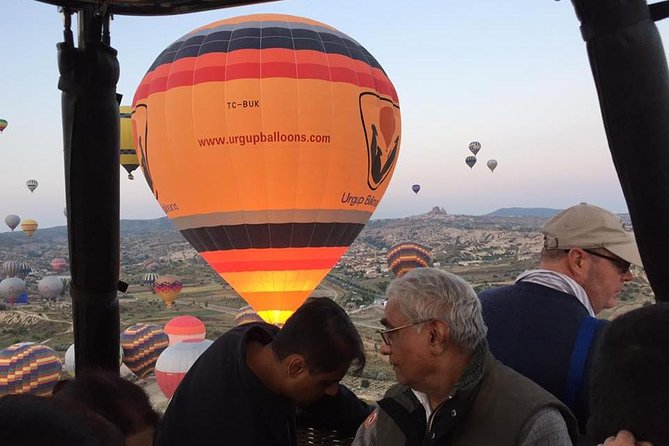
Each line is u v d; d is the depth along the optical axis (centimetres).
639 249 188
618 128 187
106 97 292
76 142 288
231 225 1096
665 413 98
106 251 294
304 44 1084
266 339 229
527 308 217
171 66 1102
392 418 195
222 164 1071
